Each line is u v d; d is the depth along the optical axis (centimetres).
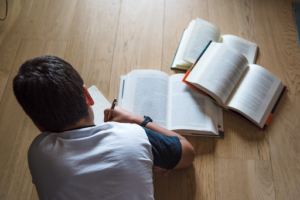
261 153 94
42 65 48
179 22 123
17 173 90
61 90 47
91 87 105
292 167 92
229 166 92
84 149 51
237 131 98
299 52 115
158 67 112
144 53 115
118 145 51
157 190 88
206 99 99
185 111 97
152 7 127
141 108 96
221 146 96
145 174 51
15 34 119
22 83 46
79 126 55
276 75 110
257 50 115
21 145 95
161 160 61
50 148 49
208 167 92
